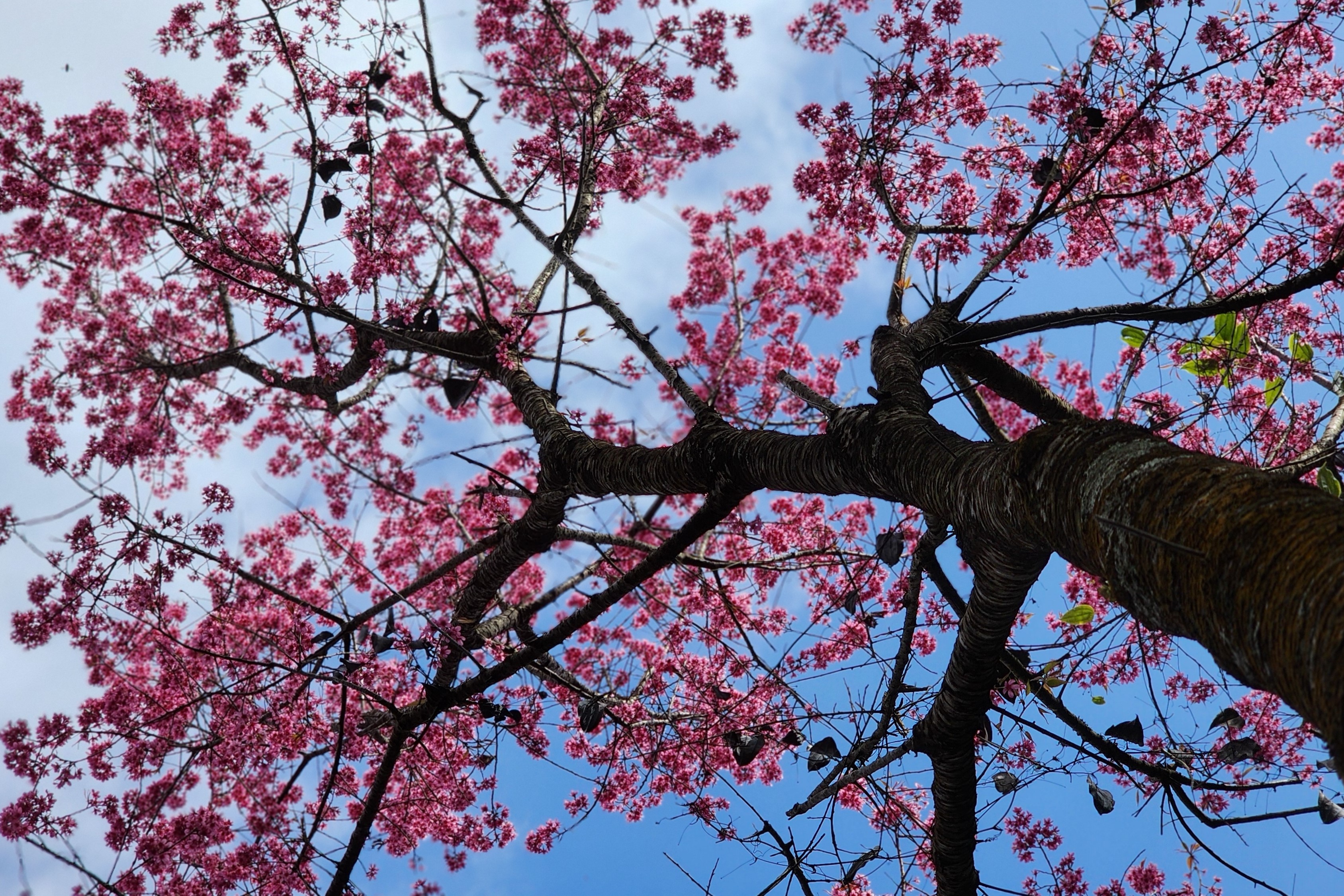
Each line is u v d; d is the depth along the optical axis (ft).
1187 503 6.42
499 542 21.29
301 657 19.10
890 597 22.17
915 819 15.76
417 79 25.49
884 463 10.94
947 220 19.60
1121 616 13.71
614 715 18.38
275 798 22.80
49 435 22.77
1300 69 17.99
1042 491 7.88
